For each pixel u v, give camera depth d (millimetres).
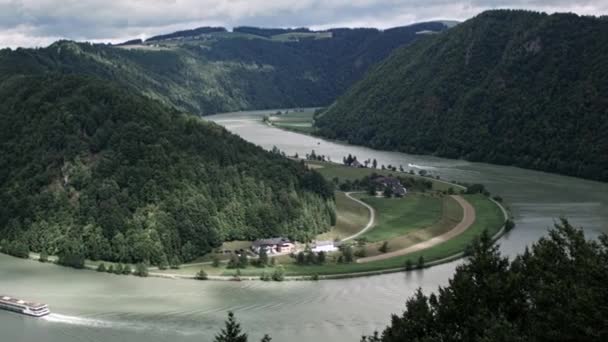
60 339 145000
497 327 76688
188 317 157750
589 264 78562
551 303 78938
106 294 174875
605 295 74812
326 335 146250
